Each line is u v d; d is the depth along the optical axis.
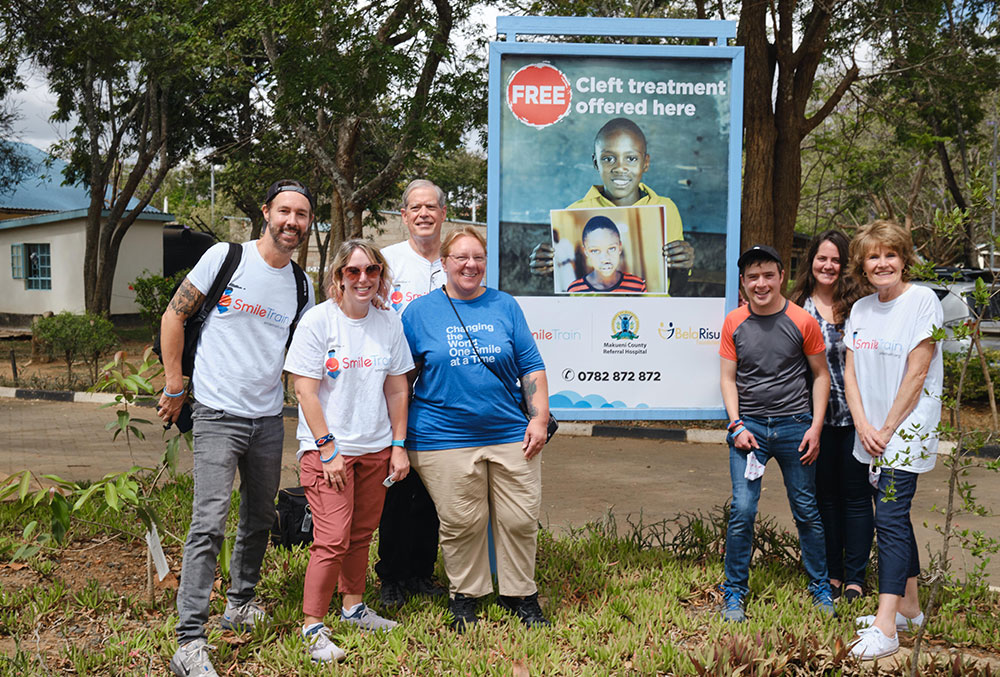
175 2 15.00
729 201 5.21
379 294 4.16
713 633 4.21
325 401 4.13
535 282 5.20
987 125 24.94
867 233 4.30
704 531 5.65
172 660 3.80
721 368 4.72
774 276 4.50
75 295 27.11
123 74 19.73
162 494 6.49
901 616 4.44
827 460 4.79
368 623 4.30
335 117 15.07
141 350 20.69
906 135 17.48
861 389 4.38
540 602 4.80
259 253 4.02
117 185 24.84
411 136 13.94
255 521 4.21
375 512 4.28
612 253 5.20
